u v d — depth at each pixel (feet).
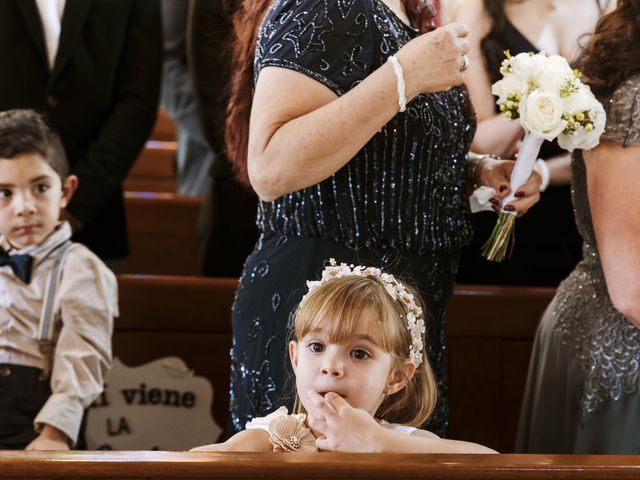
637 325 11.28
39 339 13.58
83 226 17.79
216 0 17.79
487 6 16.47
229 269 18.84
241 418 11.47
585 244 12.59
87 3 17.74
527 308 16.87
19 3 17.52
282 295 11.12
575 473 8.21
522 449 13.25
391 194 10.94
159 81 18.16
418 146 10.93
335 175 10.88
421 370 10.41
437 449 9.25
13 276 13.66
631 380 12.07
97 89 17.74
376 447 9.18
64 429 13.15
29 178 13.67
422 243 11.19
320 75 10.49
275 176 10.39
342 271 10.15
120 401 15.99
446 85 10.44
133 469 7.98
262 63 10.77
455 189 11.61
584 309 12.46
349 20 10.66
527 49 16.42
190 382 16.19
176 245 22.54
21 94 17.49
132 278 16.44
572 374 12.43
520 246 17.72
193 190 23.67
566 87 10.91
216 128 17.98
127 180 26.68
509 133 15.93
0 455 8.03
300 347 9.84
